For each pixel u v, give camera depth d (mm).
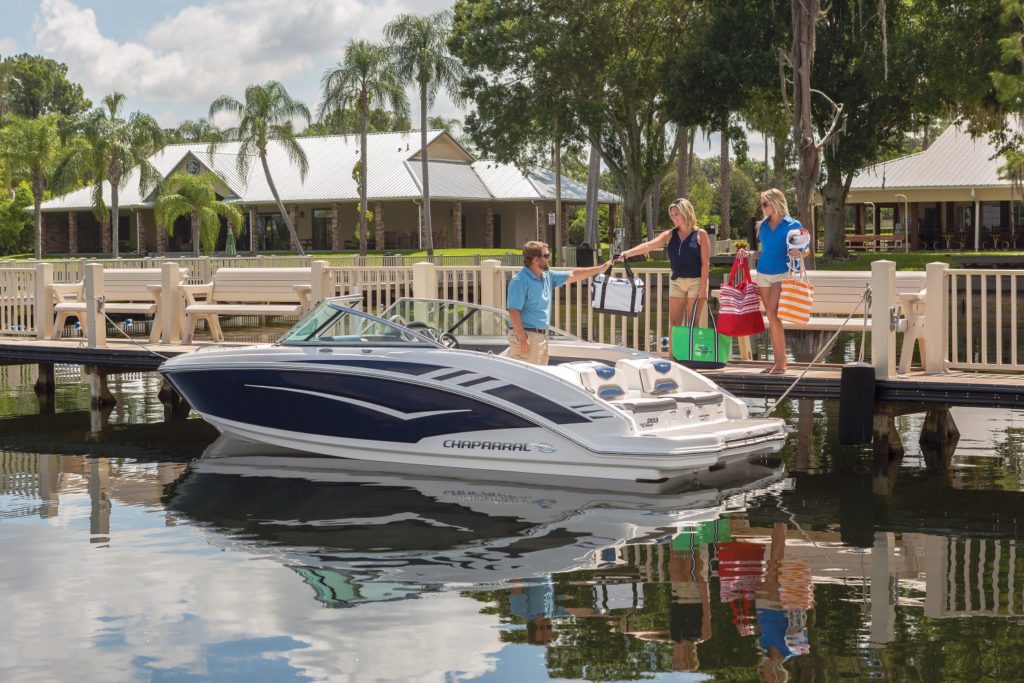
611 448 9211
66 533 7949
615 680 5117
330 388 10258
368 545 7520
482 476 9758
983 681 5043
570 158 68875
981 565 6984
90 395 15242
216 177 58469
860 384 10312
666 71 42594
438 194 58562
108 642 5699
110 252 65750
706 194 76625
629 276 10930
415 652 5500
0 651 5590
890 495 9086
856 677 5125
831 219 41750
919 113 40938
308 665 5352
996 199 49812
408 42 51594
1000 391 10078
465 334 10945
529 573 6824
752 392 11062
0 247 69750
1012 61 31922
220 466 10461
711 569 6887
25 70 125812
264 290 14727
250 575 6836
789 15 38594
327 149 64875
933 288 11109
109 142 57531
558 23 45875
